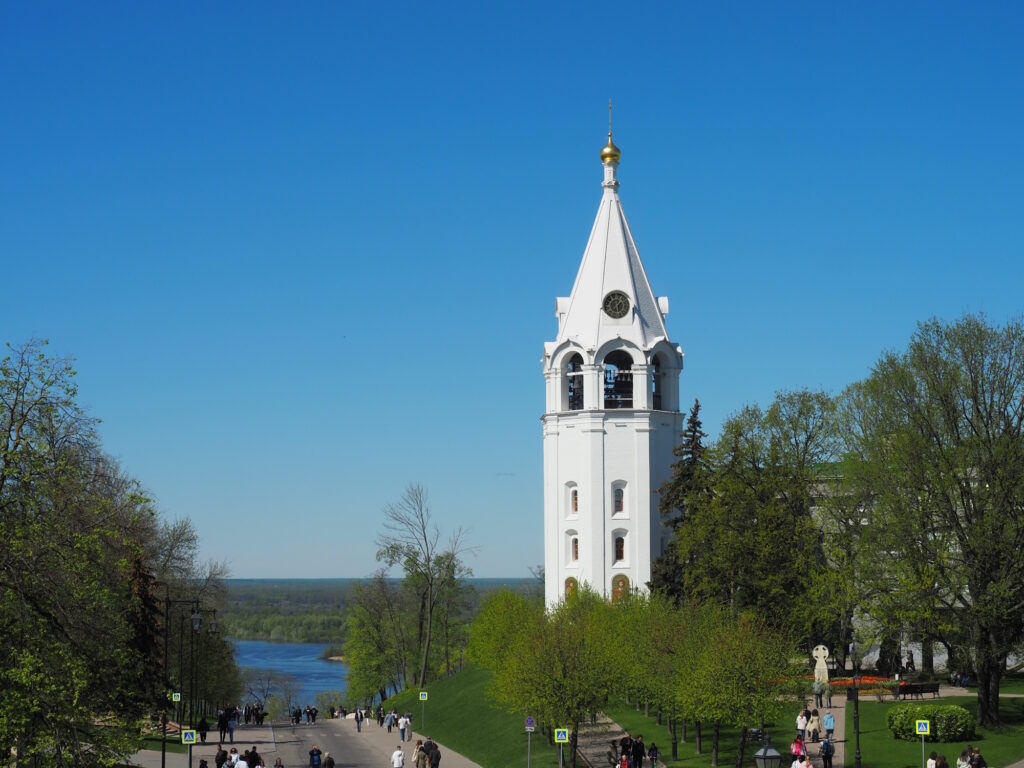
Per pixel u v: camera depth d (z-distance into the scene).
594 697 65.88
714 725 62.28
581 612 77.88
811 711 64.25
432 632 145.00
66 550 44.09
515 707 72.88
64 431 45.56
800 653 81.56
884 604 66.31
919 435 66.19
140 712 50.50
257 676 195.88
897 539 64.88
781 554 81.69
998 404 65.62
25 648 41.78
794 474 85.50
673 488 95.81
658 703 67.81
